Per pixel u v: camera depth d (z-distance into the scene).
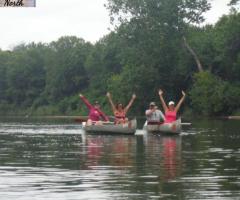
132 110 86.81
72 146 25.52
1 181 14.26
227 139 29.83
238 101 77.69
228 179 14.36
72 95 124.50
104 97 104.50
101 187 13.23
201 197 11.94
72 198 11.93
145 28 85.44
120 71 111.81
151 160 18.97
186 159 19.30
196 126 46.81
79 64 124.75
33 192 12.66
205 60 85.69
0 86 142.75
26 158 19.89
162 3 85.25
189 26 88.44
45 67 131.50
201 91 78.69
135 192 12.56
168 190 12.78
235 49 80.88
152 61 85.25
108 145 26.06
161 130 35.31
